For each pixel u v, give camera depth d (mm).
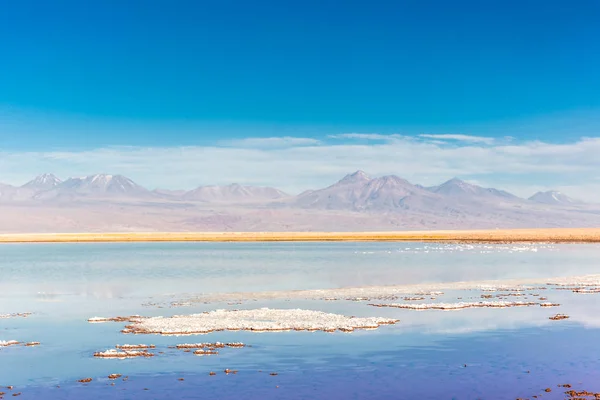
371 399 22844
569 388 23859
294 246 152125
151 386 24547
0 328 36500
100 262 93375
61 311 43062
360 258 98625
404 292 51906
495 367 26969
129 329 35438
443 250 122375
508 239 171500
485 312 41000
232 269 78375
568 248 125688
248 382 24969
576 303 45062
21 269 80062
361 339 32500
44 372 26625
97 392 23844
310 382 24953
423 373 26078
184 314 41188
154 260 97625
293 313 39938
